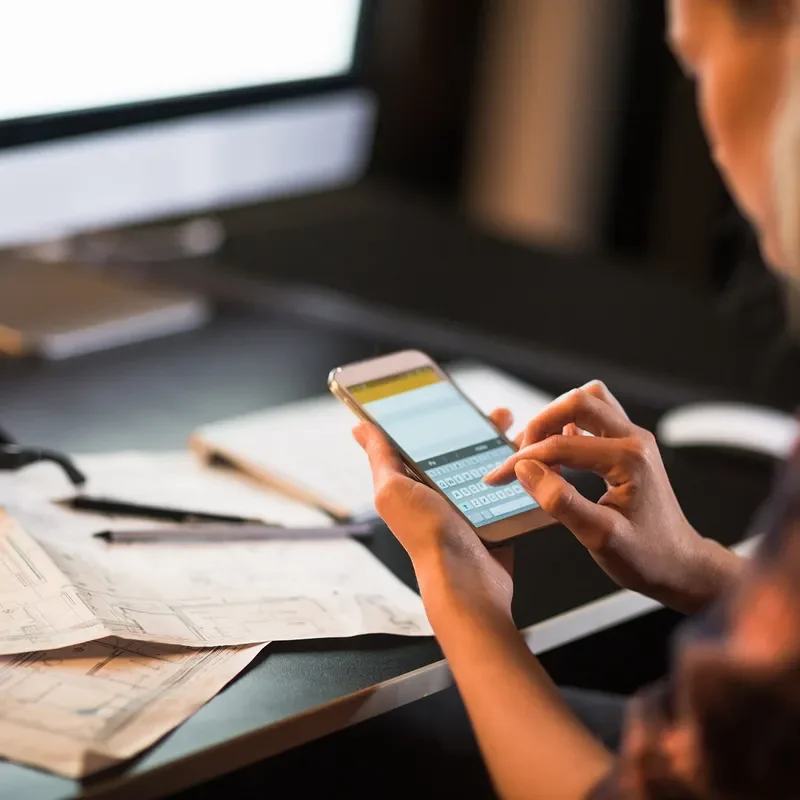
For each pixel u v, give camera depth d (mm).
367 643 773
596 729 920
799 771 528
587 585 879
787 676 526
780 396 1309
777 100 611
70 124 1229
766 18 611
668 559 800
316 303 1478
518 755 646
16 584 759
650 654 1105
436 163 2988
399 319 1445
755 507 1044
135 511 893
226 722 677
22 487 918
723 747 540
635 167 2680
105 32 1221
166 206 1361
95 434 1083
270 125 1435
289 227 1764
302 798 925
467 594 716
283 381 1243
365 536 923
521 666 684
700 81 658
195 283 1506
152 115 1300
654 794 566
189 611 768
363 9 1484
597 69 2684
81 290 1405
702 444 1131
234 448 1022
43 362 1245
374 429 828
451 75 2898
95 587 765
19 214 1226
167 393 1191
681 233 2584
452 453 838
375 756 918
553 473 766
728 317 1530
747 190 641
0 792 604
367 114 1556
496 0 2793
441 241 1757
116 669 705
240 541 882
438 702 976
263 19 1367
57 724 649
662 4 2531
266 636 756
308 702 704
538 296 1563
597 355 1378
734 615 558
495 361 1335
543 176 2867
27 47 1162
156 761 638
